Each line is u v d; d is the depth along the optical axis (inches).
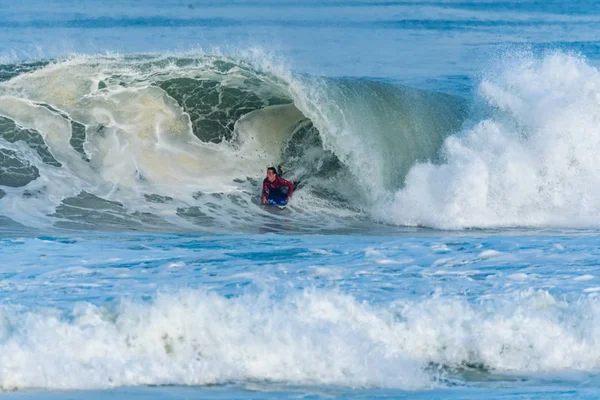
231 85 2244.1
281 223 1887.3
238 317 1071.0
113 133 2132.1
